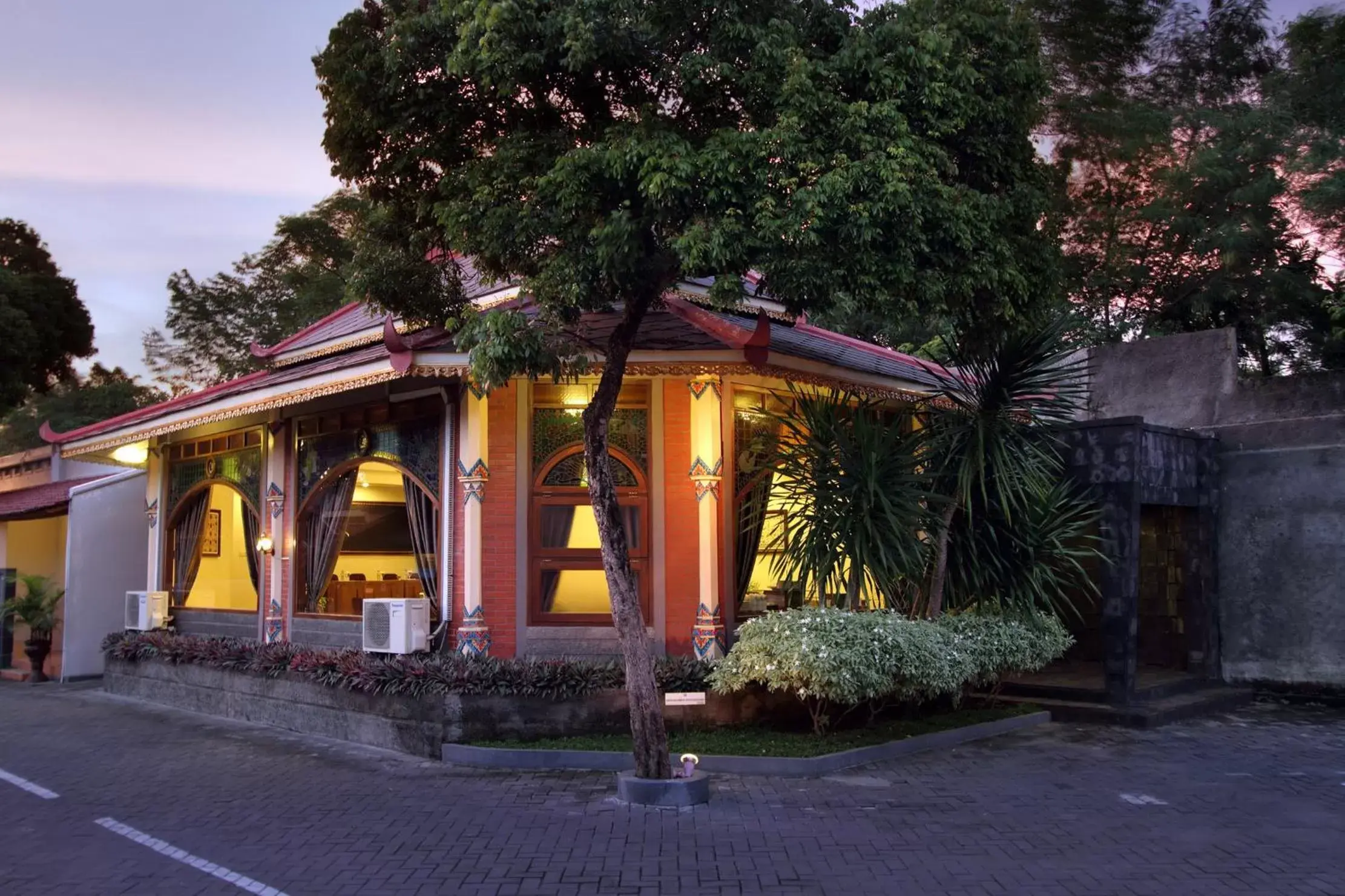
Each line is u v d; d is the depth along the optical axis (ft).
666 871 20.02
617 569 25.55
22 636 59.31
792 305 26.25
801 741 30.55
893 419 38.52
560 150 26.73
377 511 38.42
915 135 25.29
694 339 32.35
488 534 33.99
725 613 34.01
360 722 33.40
